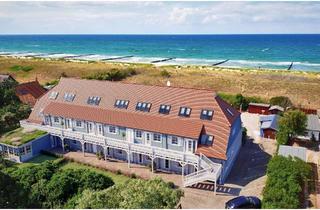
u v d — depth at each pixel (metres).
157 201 19.81
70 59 173.25
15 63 142.50
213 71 117.44
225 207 32.19
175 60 169.50
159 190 20.67
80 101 46.91
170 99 41.78
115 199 20.83
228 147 37.47
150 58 182.50
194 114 39.38
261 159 43.53
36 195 28.91
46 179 31.61
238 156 44.72
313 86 89.69
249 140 50.78
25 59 163.12
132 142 41.22
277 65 143.88
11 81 72.00
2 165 38.06
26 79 112.25
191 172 39.09
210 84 94.44
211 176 34.44
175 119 39.59
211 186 36.56
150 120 40.38
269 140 50.66
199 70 119.94
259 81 96.88
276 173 32.28
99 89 47.22
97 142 42.91
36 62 146.00
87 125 44.19
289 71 118.75
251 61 162.38
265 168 40.75
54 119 47.00
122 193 20.45
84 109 45.19
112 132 42.66
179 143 38.19
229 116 39.56
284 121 47.50
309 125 49.81
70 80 50.75
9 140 44.22
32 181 31.59
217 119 38.12
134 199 19.31
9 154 43.94
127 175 39.44
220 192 35.25
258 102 67.81
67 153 45.59
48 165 33.88
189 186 36.56
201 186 36.66
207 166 35.69
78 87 48.97
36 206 23.48
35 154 45.41
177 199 21.42
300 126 46.69
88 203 20.67
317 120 51.69
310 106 71.44
